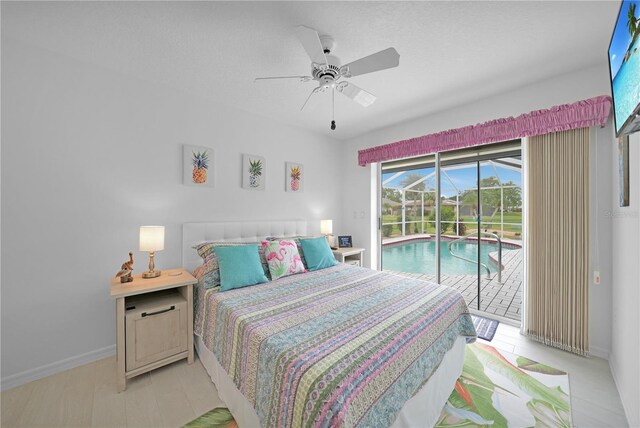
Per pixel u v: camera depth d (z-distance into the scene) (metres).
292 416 1.03
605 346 2.10
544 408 1.59
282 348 1.23
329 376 1.03
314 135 3.89
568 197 2.24
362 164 3.99
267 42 1.87
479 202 3.34
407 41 1.86
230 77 2.36
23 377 1.84
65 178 2.02
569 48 1.93
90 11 1.58
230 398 1.56
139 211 2.37
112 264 2.23
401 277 2.48
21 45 1.86
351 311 1.66
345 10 1.57
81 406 1.62
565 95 2.28
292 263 2.59
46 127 1.95
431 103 2.89
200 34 1.79
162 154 2.50
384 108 3.03
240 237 2.99
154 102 2.46
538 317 2.40
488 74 2.29
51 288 1.97
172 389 1.78
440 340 1.61
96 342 2.16
